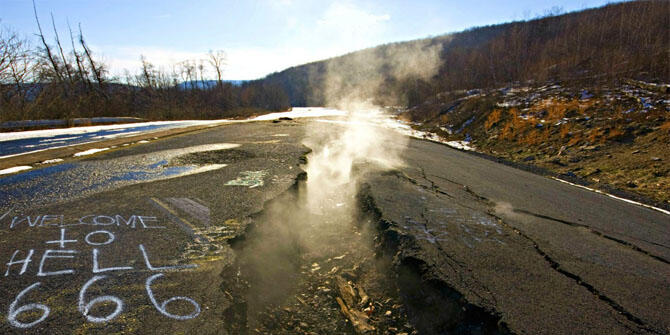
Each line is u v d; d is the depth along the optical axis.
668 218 6.50
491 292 3.22
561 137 13.91
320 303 3.76
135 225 3.92
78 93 25.89
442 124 24.36
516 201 6.79
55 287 2.64
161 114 29.28
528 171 11.23
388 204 5.68
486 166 11.43
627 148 11.23
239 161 8.07
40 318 2.29
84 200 4.73
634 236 5.20
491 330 2.83
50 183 5.51
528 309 2.98
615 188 8.81
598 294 3.29
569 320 2.86
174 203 4.75
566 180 9.90
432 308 3.31
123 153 8.55
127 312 2.43
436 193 6.77
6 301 2.44
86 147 9.37
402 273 3.86
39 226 3.77
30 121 15.06
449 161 11.70
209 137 12.91
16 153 8.25
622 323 2.86
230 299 2.78
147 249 3.36
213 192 5.40
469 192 7.23
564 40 41.34
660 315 2.99
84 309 2.42
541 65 33.34
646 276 3.75
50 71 22.17
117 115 24.86
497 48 55.03
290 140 12.87
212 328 2.38
